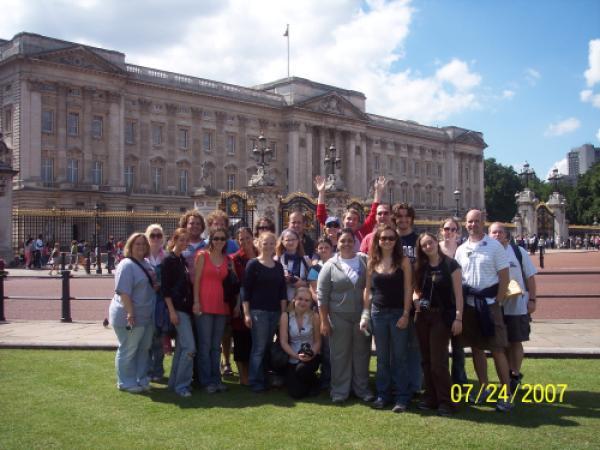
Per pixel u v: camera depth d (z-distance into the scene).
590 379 11.28
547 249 72.50
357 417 9.36
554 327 16.55
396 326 9.92
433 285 9.70
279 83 99.62
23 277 36.44
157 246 12.60
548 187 152.38
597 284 31.36
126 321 10.88
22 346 14.36
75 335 15.65
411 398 10.43
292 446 8.04
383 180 14.09
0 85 70.19
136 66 79.69
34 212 47.50
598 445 7.98
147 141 80.44
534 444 8.04
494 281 9.99
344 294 10.35
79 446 8.07
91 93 72.69
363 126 107.94
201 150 86.50
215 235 11.22
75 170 71.88
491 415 9.38
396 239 10.05
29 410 9.66
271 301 11.10
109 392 10.77
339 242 10.57
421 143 122.88
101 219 59.28
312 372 10.62
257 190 33.59
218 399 10.50
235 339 11.77
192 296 11.16
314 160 100.88
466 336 10.16
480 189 135.25
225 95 89.00
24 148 66.62
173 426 8.91
